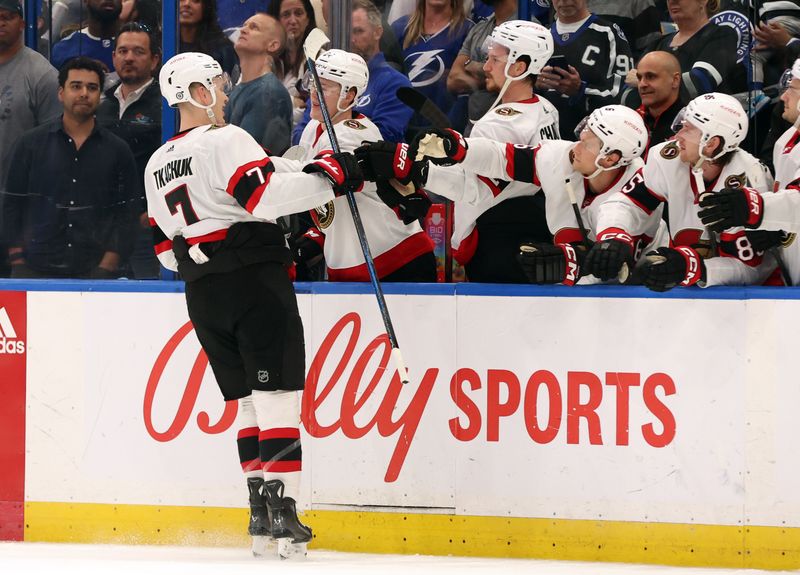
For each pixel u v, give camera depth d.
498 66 16.27
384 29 18.59
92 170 19.16
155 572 13.47
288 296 14.64
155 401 16.30
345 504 15.77
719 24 17.72
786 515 14.38
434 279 16.94
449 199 16.98
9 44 19.16
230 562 14.46
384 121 18.70
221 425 16.11
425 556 15.39
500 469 15.30
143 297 16.31
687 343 14.66
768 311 14.38
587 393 15.02
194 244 14.61
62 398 16.52
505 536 15.28
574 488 15.06
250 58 18.89
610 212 15.06
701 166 15.02
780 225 14.21
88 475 16.47
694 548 14.66
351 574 13.45
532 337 15.20
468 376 15.41
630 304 14.84
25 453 16.62
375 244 16.44
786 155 15.46
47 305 16.55
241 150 14.23
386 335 15.64
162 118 18.62
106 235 19.25
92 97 19.11
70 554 15.38
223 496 16.11
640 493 14.84
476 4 18.31
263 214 14.12
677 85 17.84
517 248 16.11
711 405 14.59
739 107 14.75
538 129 16.19
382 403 15.66
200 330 15.00
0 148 19.33
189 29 18.98
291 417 14.70
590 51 18.19
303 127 18.88
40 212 19.36
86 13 18.98
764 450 14.43
